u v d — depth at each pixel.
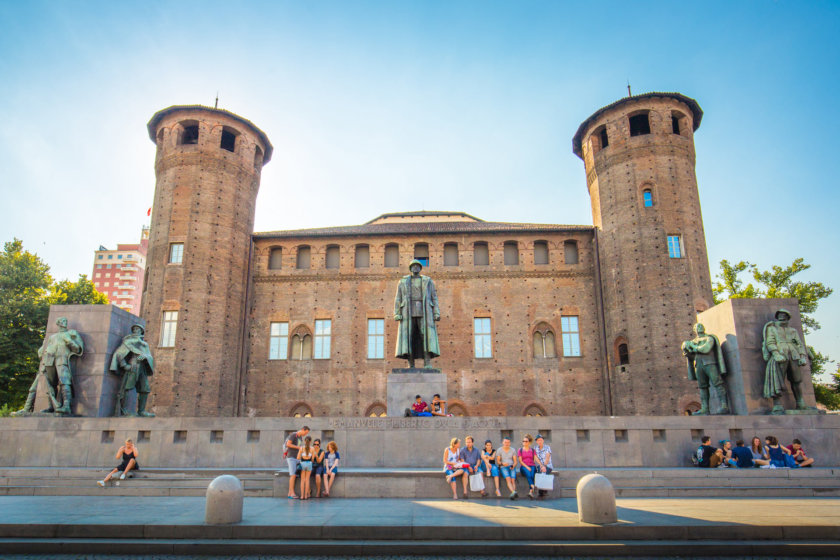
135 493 16.34
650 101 40.00
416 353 22.88
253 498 15.37
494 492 15.12
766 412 21.20
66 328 22.28
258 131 42.88
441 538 10.97
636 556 10.23
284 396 39.56
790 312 22.14
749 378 21.47
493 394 39.03
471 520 11.73
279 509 13.28
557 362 39.56
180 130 41.06
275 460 19.11
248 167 41.94
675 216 38.00
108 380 22.55
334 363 39.94
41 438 20.28
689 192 38.78
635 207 38.41
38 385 22.08
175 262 38.19
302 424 19.30
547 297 40.97
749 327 22.02
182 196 39.09
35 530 11.35
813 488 15.62
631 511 12.77
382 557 10.25
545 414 38.66
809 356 21.34
